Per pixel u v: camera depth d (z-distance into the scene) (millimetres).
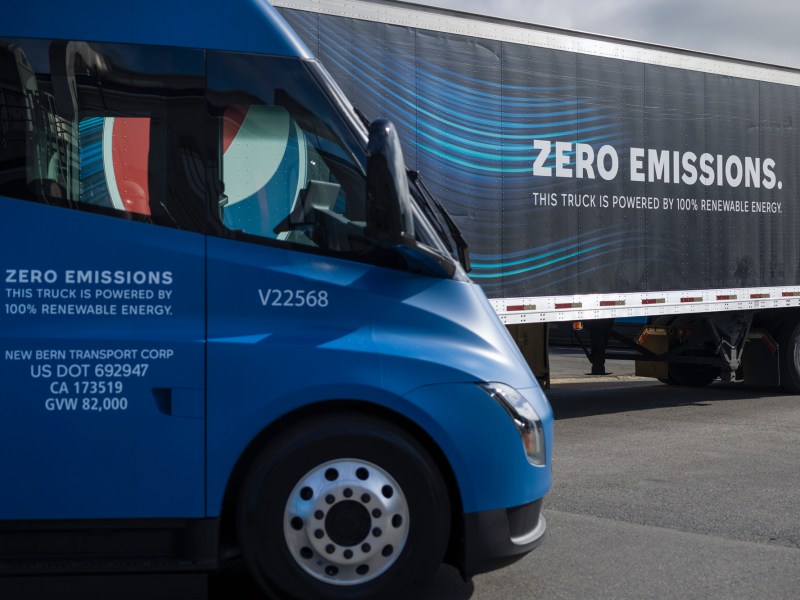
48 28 4520
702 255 11695
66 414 4293
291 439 4305
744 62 12102
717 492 7219
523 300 10023
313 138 4582
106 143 4461
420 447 4398
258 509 4273
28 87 4465
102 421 4301
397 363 4398
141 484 4316
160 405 4332
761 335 13219
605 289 10727
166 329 4359
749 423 10750
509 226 9906
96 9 4559
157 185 4457
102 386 4305
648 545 5766
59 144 4434
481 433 4461
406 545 4371
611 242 10766
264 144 4555
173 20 4590
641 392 13828
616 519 6414
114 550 4340
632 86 10930
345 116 4617
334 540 4320
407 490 4363
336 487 4316
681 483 7535
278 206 4512
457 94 9539
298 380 4344
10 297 4316
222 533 4457
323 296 4457
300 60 4645
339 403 4457
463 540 4469
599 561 5434
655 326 13047
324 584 4320
